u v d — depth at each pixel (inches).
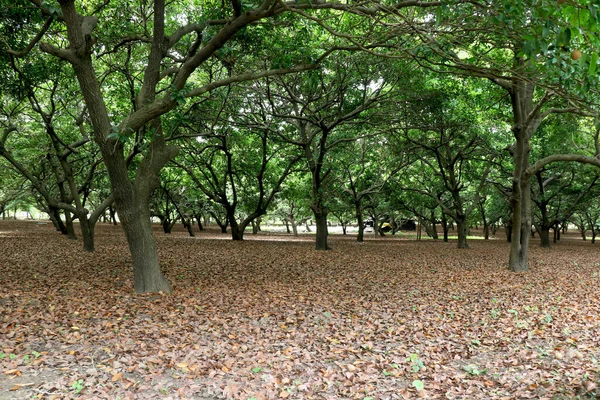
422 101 648.4
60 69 491.8
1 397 163.8
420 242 1197.1
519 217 541.0
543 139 816.3
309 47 434.9
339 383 187.9
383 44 327.6
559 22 166.9
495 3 229.0
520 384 188.1
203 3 543.8
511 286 425.1
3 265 492.7
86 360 205.5
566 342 245.3
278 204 1581.0
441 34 281.7
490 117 718.5
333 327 271.3
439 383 189.3
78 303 313.0
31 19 388.8
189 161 969.5
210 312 299.7
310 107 775.1
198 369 196.7
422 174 1148.5
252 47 438.6
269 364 206.1
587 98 291.3
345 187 1095.6
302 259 645.3
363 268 551.2
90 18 319.6
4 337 233.3
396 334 259.3
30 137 839.7
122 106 666.8
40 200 1211.2
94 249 673.0
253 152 971.3
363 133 877.2
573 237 1831.9
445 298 362.3
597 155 526.0
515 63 369.1
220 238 1144.8
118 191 344.8
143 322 270.4
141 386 177.0
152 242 362.0
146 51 598.2
